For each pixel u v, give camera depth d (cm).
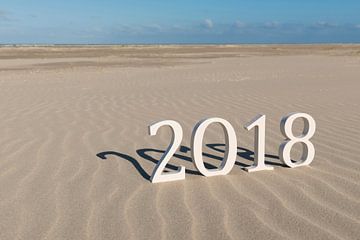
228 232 328
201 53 5144
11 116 850
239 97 1091
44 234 327
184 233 326
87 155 555
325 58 3619
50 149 587
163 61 3203
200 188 427
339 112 848
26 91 1269
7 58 3794
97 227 338
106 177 463
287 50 6525
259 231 328
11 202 393
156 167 447
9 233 330
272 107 931
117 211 369
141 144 616
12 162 523
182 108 932
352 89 1233
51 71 2178
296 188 423
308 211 365
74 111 905
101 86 1415
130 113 875
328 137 638
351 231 326
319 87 1305
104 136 668
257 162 484
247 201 390
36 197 405
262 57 3959
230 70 2164
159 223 344
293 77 1706
